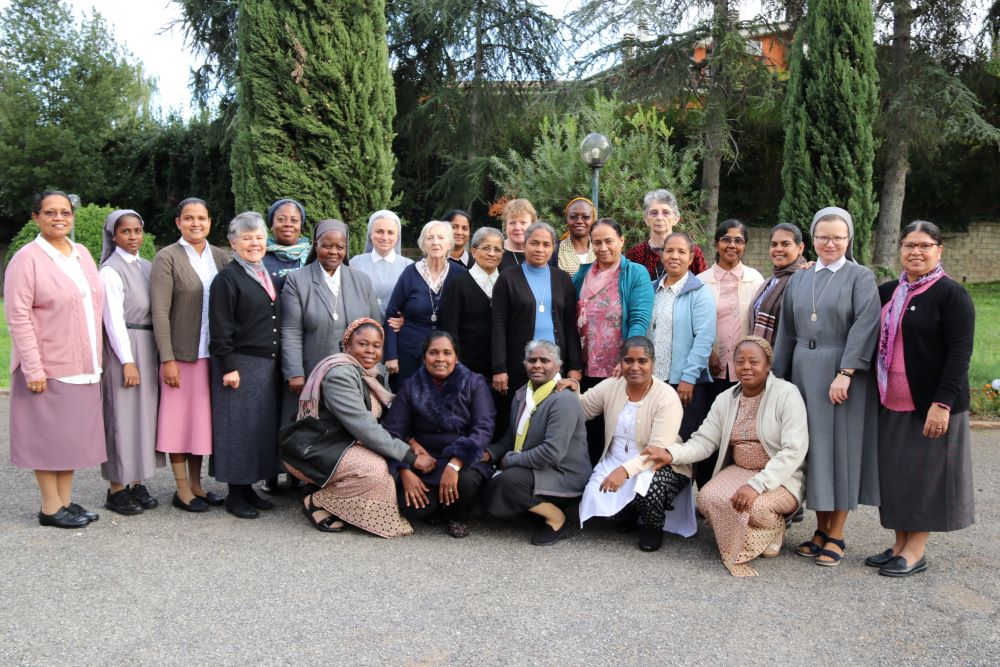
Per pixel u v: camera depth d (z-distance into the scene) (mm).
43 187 24703
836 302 4176
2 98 24688
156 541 4359
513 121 18953
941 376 3920
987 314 14320
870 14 11062
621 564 4148
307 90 8898
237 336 4758
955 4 15000
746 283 5047
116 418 4703
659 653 3111
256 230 4801
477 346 5137
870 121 11125
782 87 15555
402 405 4770
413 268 5406
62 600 3547
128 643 3143
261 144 8945
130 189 23891
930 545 4469
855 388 4156
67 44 25188
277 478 5387
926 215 20484
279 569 3971
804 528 4867
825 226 4250
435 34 18156
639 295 4926
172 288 4750
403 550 4309
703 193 15312
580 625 3359
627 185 11156
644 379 4496
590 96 16047
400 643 3172
